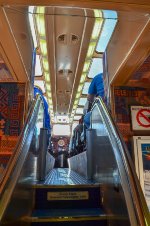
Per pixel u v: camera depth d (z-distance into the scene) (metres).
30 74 3.36
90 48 4.32
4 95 3.16
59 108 9.32
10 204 1.46
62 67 5.10
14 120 3.07
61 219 2.31
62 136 14.62
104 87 3.57
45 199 2.68
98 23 3.42
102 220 2.37
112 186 2.21
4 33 2.19
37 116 2.96
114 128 2.26
